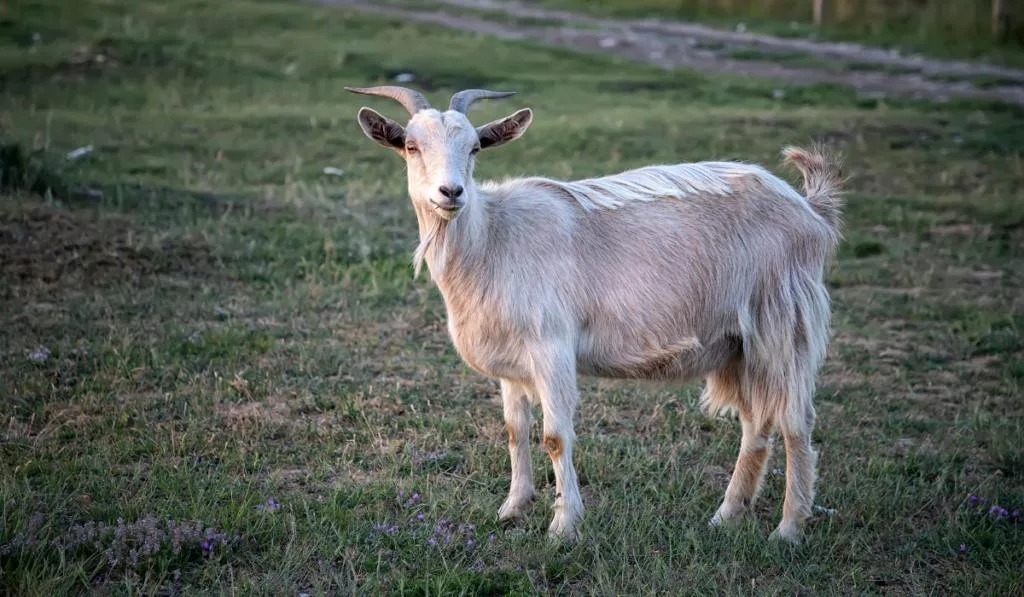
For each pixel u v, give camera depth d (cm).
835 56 2153
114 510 495
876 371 750
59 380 661
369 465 572
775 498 567
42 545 451
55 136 1313
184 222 992
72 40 1875
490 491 554
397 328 794
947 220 1141
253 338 745
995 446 612
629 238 513
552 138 1417
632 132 1466
